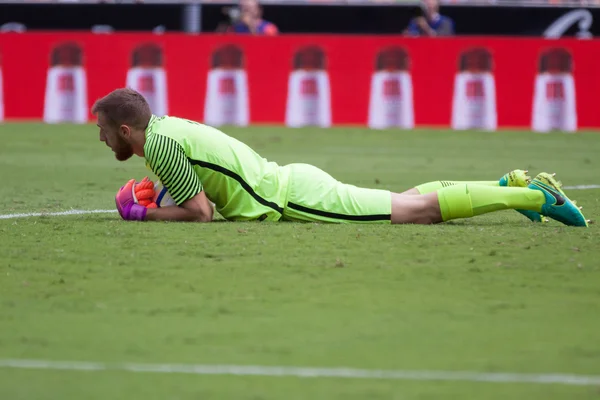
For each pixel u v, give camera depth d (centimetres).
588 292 1734
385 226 2334
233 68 6388
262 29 6981
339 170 4122
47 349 1399
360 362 1346
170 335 1467
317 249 2056
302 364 1337
